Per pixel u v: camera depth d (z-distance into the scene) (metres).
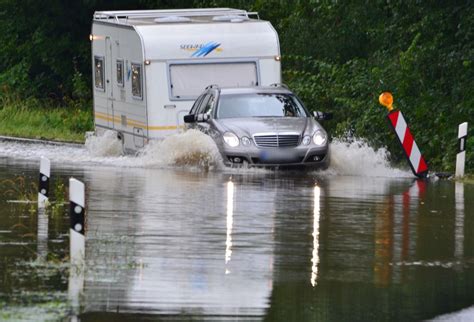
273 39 70.12
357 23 80.56
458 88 68.94
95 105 78.19
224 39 69.25
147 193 49.28
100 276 31.27
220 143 60.34
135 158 68.56
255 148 59.53
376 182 55.91
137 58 69.00
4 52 117.12
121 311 27.53
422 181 56.84
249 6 94.50
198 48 68.69
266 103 63.59
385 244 37.03
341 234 38.75
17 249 35.12
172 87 68.12
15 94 110.38
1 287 29.78
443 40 71.06
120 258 33.72
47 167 44.84
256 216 42.53
